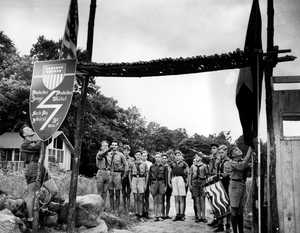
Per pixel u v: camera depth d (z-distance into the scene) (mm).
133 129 49156
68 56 7246
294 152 5750
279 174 5734
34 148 6633
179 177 10391
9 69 35562
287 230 5586
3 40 41562
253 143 6590
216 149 9367
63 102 6777
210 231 8633
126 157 11023
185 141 49594
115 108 45812
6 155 33281
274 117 5863
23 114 33562
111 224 8469
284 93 5887
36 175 6590
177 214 10375
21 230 6031
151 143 62312
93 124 38688
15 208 6562
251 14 6363
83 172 36500
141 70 6805
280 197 5684
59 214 7395
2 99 31594
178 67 6539
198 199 9945
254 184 6422
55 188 6996
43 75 7008
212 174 9320
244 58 6160
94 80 40469
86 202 7516
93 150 36906
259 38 6281
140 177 10609
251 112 6652
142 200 10656
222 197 8148
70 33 7332
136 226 9297
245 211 8227
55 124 6691
